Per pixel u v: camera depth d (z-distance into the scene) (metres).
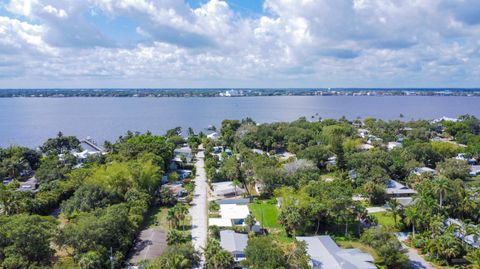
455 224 74.94
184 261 63.59
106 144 192.50
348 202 84.00
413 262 70.69
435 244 70.81
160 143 157.50
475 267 64.25
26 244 64.62
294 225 81.12
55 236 68.75
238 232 83.94
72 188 111.62
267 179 113.88
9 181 136.50
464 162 130.25
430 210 79.50
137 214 88.88
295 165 124.00
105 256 66.81
